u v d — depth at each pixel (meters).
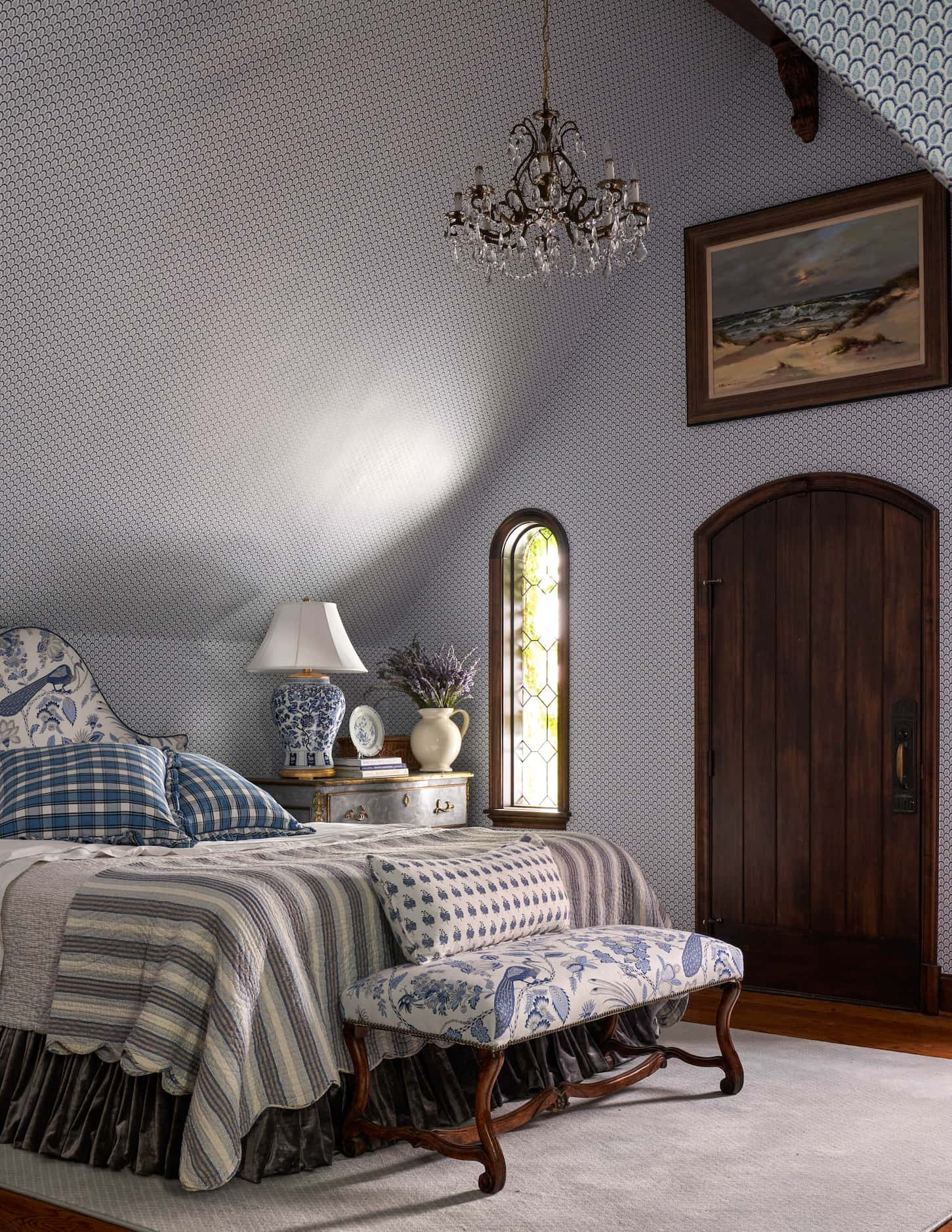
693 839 5.51
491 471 6.16
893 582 5.02
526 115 4.71
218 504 5.11
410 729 6.54
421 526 6.12
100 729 4.89
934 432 4.93
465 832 4.38
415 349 5.21
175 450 4.76
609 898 4.04
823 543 5.20
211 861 3.54
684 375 5.62
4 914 3.35
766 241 5.38
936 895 4.83
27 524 4.59
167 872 3.26
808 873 5.18
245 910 2.95
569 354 5.94
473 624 6.30
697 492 5.57
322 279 4.61
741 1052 4.21
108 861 3.57
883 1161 3.11
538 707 6.18
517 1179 2.98
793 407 5.27
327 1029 3.08
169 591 5.32
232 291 4.39
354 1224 2.69
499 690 6.20
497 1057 2.86
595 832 5.81
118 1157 2.99
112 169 3.79
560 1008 3.00
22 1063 3.26
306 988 3.02
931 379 4.92
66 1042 3.10
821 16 1.77
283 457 5.15
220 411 4.76
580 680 5.89
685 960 3.48
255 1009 2.89
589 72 4.82
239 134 3.96
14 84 3.43
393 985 3.02
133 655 5.41
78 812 4.04
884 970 4.96
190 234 4.12
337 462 5.39
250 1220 2.70
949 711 4.84
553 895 3.58
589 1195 2.87
